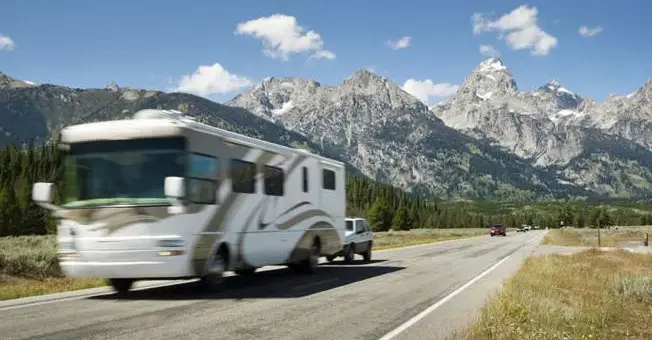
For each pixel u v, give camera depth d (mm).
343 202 22391
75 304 12500
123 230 12797
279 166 17234
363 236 27391
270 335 9211
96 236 12883
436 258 30234
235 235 14758
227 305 12406
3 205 78125
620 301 14648
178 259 12758
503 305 10734
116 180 13000
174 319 10547
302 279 18250
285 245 17500
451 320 10852
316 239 19953
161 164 12930
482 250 39344
